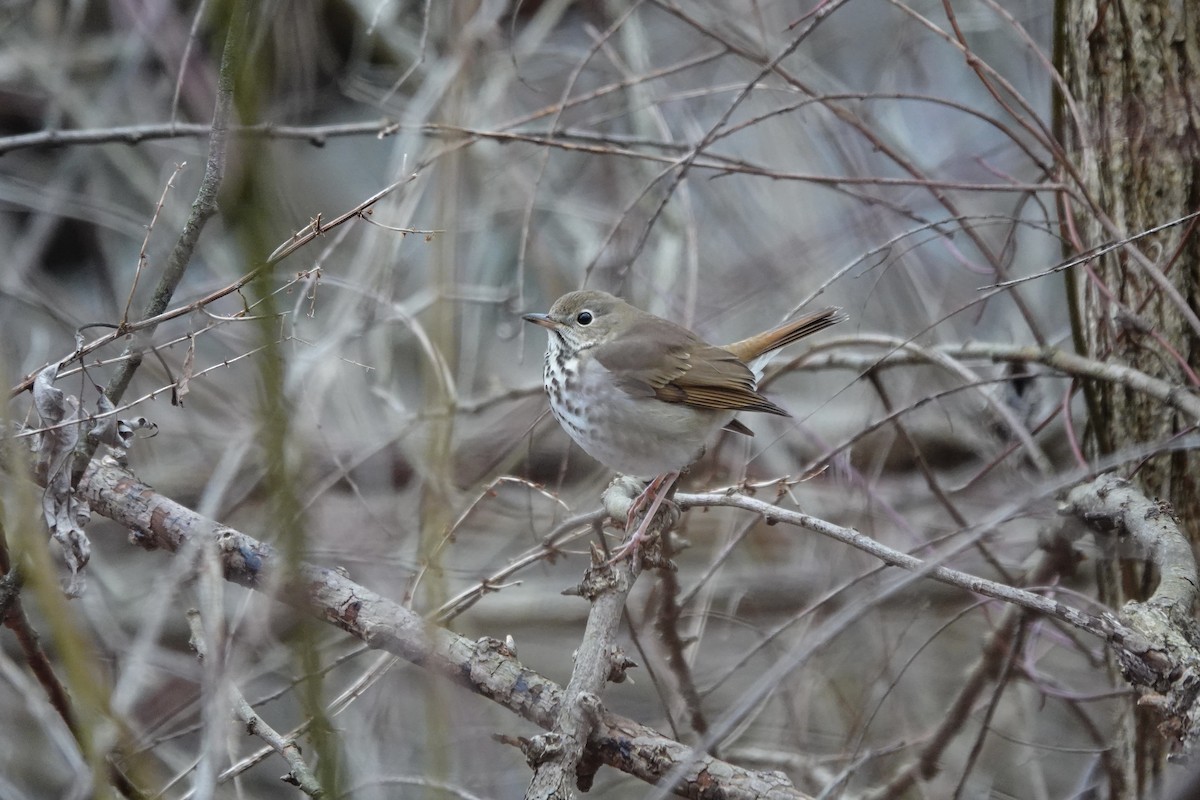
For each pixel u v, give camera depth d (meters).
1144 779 8.83
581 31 16.80
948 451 13.04
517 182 13.80
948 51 16.11
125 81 15.29
